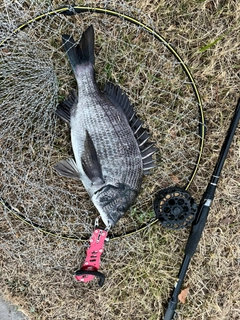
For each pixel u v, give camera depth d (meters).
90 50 0.69
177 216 0.77
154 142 0.73
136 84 0.77
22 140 0.77
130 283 0.83
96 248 0.74
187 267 0.78
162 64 0.77
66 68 0.76
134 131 0.71
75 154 0.70
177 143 0.80
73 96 0.72
